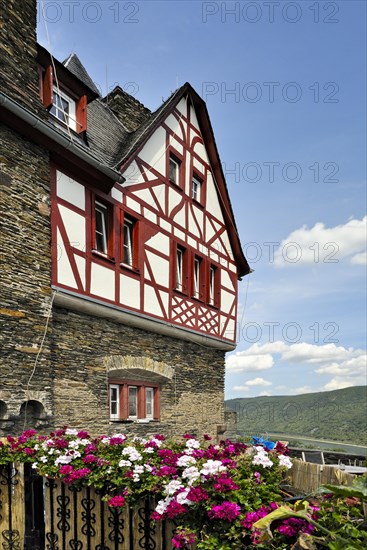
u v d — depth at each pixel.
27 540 4.23
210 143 11.89
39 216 6.59
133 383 8.91
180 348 10.29
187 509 2.77
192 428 10.48
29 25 6.84
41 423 6.22
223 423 11.95
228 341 12.00
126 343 8.52
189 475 2.88
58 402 6.80
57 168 7.09
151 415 9.47
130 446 3.91
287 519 2.30
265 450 3.67
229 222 12.64
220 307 11.87
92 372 7.61
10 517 4.13
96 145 8.91
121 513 3.48
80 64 10.94
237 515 2.51
